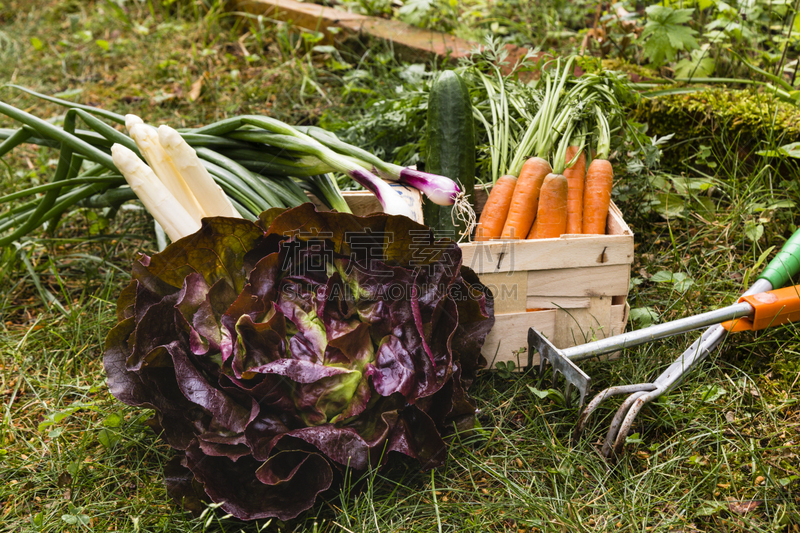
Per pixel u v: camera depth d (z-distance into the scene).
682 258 2.10
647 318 1.82
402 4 3.69
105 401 1.71
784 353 1.71
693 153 2.42
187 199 1.61
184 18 3.95
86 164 2.70
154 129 1.60
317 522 1.39
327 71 3.19
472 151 1.90
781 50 2.74
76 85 3.43
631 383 1.68
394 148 2.40
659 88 2.50
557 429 1.59
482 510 1.37
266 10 3.66
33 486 1.52
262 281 1.34
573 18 3.53
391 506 1.41
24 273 2.25
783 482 1.38
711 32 2.71
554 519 1.35
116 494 1.48
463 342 1.53
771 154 2.09
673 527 1.34
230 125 1.90
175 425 1.37
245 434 1.28
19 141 1.98
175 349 1.31
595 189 1.80
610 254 1.62
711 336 1.67
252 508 1.30
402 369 1.36
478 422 1.54
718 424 1.54
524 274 1.63
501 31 3.45
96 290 2.17
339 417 1.31
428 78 2.78
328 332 1.32
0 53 3.75
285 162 1.87
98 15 4.14
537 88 2.19
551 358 1.58
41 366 1.88
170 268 1.40
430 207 1.88
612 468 1.45
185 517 1.39
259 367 1.27
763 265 2.01
